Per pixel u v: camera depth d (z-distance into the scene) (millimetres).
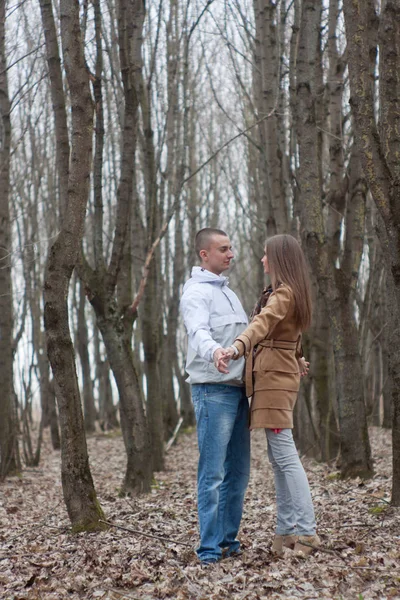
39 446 12188
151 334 10570
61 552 4734
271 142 9977
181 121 16125
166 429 16219
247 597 3588
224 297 4406
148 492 7781
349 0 4730
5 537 5645
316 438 9664
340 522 5145
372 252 11078
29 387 12555
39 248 14523
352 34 4746
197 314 4191
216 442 4191
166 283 20562
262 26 10016
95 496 5387
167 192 17625
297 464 4215
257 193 15820
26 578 4254
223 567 4066
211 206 23297
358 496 6254
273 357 4211
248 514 5914
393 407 5367
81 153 5254
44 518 6539
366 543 4410
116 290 8320
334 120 8945
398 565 3953
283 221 9969
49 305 5191
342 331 7543
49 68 6656
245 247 27266
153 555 4453
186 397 20500
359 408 7527
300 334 4375
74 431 5309
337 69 8922
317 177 7578
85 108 5270
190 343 4277
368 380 15594
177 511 6223
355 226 7977
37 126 14773
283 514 4301
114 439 18156
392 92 5000
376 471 7855
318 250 7535
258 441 15133
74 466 5309
